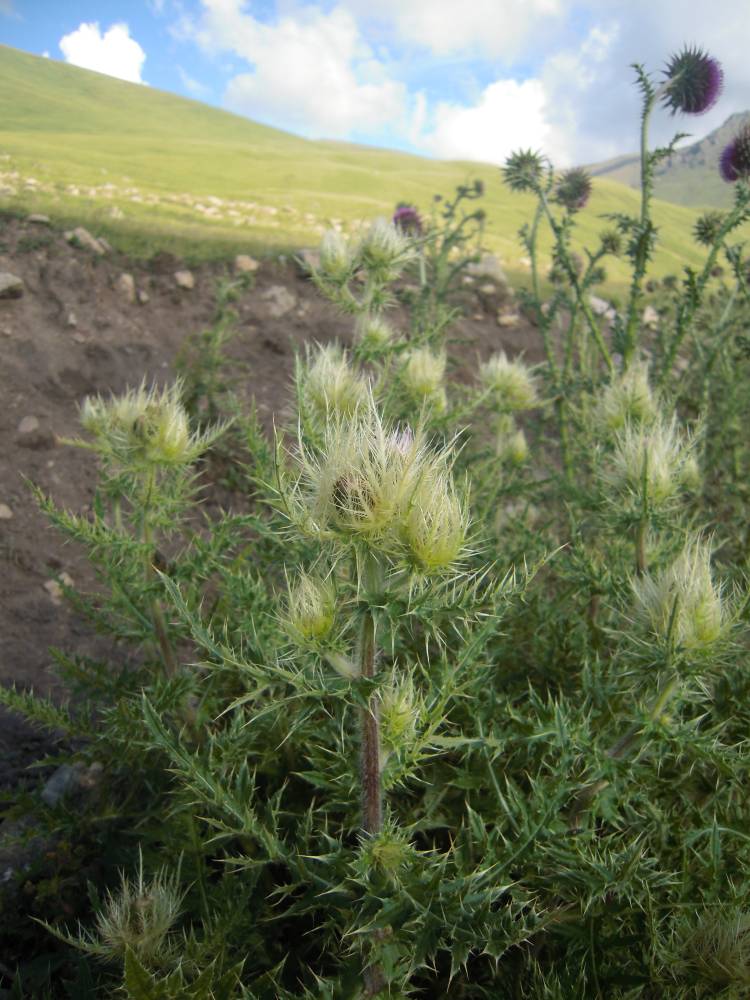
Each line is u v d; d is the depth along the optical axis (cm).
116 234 890
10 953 269
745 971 174
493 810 253
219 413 611
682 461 265
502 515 425
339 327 787
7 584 455
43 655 420
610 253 465
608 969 197
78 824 273
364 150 8125
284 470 157
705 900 196
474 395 388
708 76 420
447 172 5228
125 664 300
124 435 258
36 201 1062
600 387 439
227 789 208
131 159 2836
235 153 4169
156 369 667
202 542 264
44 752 359
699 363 619
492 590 167
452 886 176
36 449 554
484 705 268
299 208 1942
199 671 290
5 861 296
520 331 941
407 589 157
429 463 159
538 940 226
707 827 212
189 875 249
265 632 224
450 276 594
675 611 187
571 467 457
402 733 180
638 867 197
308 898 195
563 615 346
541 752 256
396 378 348
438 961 235
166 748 198
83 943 202
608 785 222
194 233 1047
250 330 758
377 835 174
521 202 3120
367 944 188
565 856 198
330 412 244
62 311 676
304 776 223
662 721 205
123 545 259
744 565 341
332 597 165
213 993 177
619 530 280
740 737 261
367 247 370
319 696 158
